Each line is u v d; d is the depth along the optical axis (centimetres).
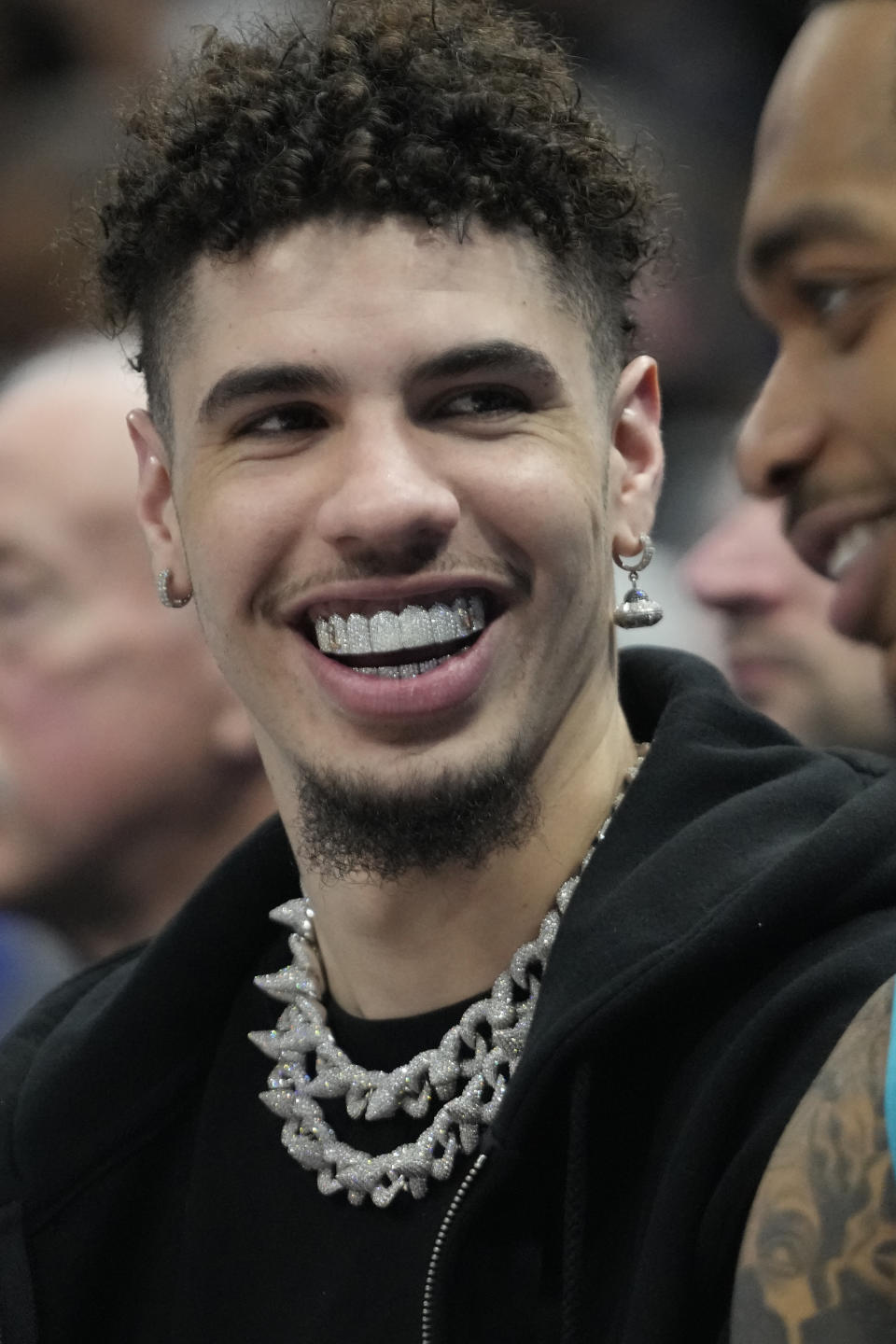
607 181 347
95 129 904
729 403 878
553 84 351
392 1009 346
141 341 368
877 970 286
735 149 973
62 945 603
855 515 246
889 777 322
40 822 567
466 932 337
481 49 346
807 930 301
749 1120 283
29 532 559
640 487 367
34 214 859
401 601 330
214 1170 356
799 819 320
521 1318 308
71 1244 363
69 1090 366
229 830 577
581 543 334
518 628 332
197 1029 371
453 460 326
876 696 573
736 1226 275
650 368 369
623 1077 309
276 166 324
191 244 338
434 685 327
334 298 325
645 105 957
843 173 237
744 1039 286
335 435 333
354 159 321
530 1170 312
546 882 337
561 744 339
